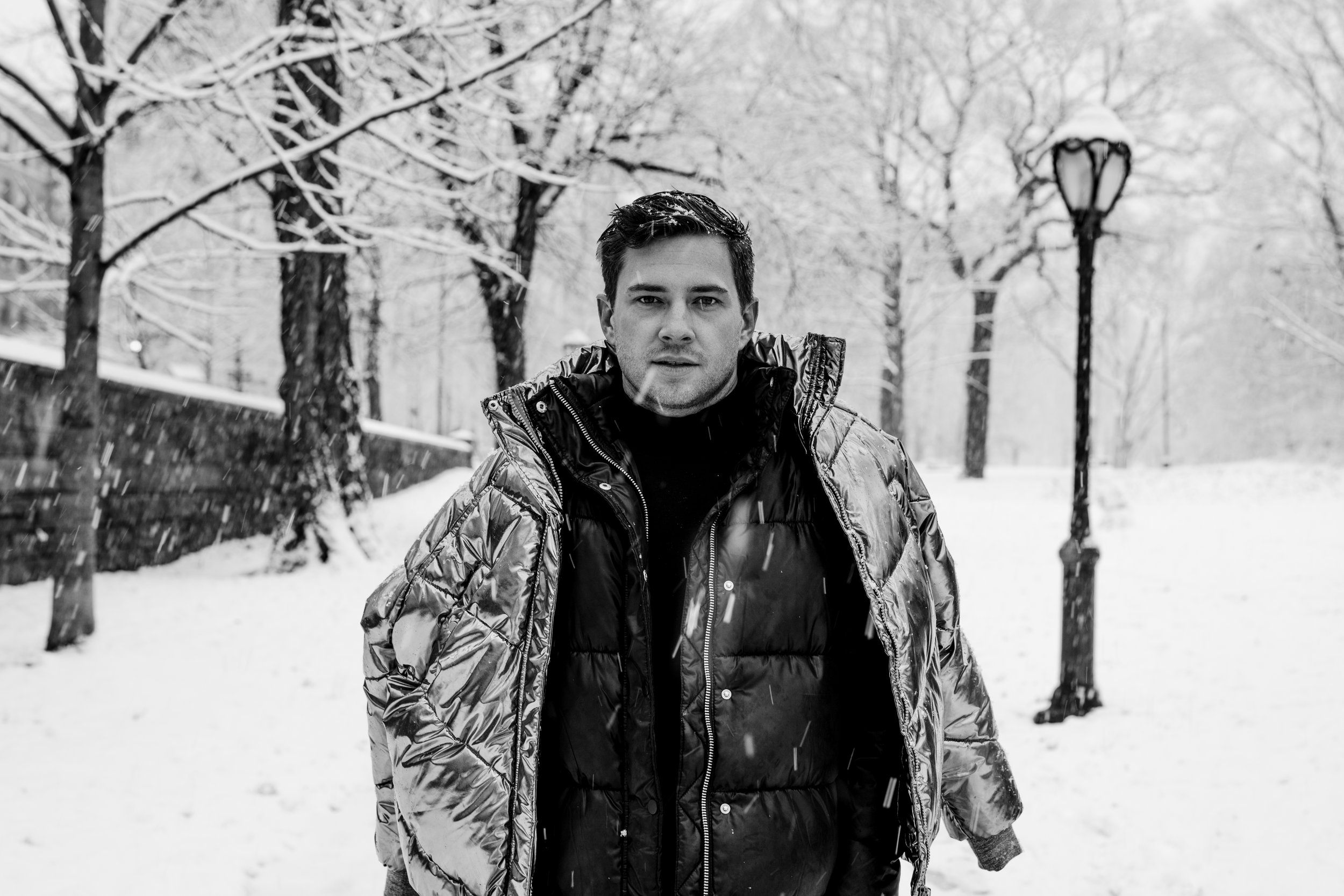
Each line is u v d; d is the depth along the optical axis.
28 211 19.80
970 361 32.03
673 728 1.70
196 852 4.36
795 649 1.72
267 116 12.40
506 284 18.00
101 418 12.55
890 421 29.58
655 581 1.74
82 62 8.08
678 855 1.63
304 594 11.09
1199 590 10.28
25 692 6.78
